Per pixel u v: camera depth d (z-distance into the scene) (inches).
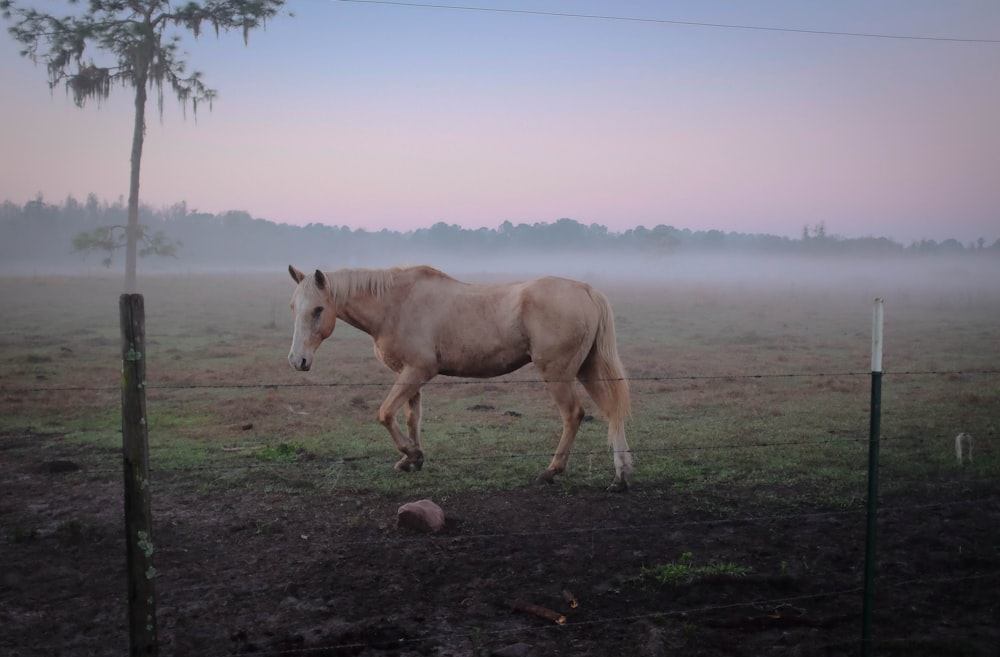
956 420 363.9
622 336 810.2
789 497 243.9
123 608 163.6
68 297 1363.2
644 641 147.8
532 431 351.3
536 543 203.2
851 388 465.4
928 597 168.7
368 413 390.9
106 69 1052.5
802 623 156.9
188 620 157.2
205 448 308.0
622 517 225.3
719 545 202.2
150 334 781.9
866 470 274.5
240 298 1425.9
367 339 773.9
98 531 209.8
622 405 260.5
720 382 496.4
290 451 299.3
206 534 209.0
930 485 255.1
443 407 417.4
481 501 240.7
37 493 249.4
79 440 322.3
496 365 273.6
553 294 262.1
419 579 179.3
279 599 167.9
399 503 237.5
